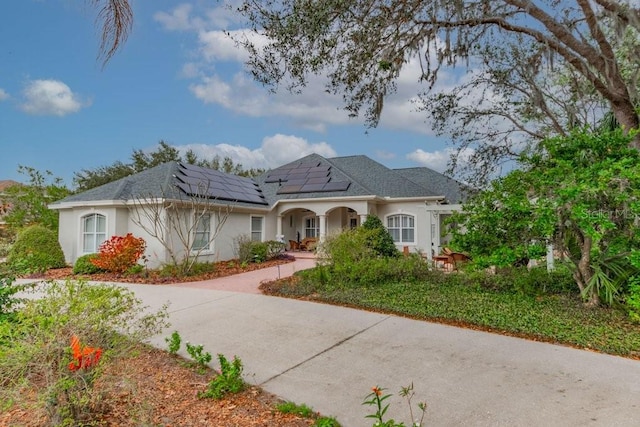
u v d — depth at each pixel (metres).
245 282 11.77
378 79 8.18
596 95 10.80
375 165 23.58
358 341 5.89
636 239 7.09
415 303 8.02
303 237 23.97
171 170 16.42
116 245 12.88
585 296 7.55
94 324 3.80
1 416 3.60
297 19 6.22
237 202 17.67
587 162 7.41
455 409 3.70
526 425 3.38
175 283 11.68
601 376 4.41
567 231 7.86
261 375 4.69
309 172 23.17
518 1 7.60
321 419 3.52
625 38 8.55
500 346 5.53
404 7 6.93
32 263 6.46
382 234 15.00
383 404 3.87
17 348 3.12
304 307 8.18
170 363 5.10
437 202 19.19
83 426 3.32
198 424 3.51
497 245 8.12
